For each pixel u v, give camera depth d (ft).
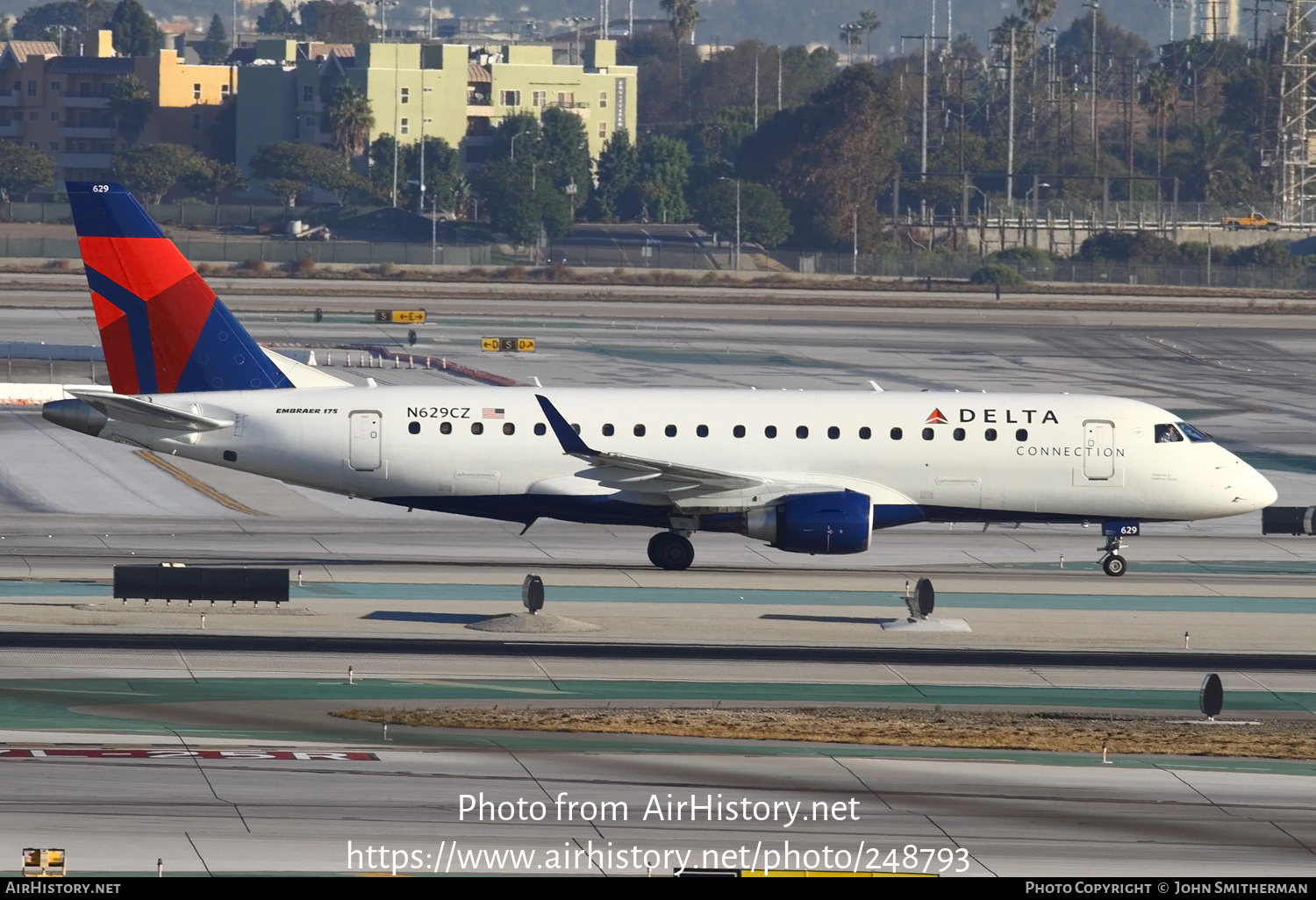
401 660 531.50
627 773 397.80
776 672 533.55
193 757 396.57
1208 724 480.23
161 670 504.43
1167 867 344.28
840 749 433.07
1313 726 481.87
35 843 332.19
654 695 497.46
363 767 393.91
